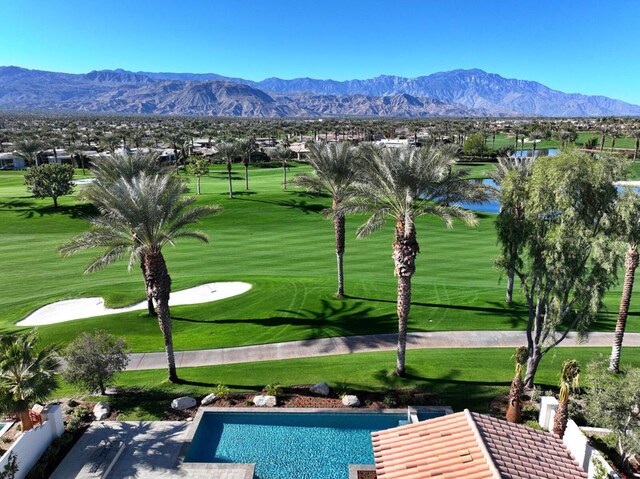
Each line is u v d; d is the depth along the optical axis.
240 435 17.09
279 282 32.50
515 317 27.02
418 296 30.09
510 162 32.62
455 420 14.25
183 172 94.62
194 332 25.81
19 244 44.97
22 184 77.88
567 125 194.62
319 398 19.12
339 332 25.47
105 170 32.72
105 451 16.02
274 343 24.38
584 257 16.42
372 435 14.58
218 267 37.78
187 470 15.10
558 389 19.80
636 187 16.33
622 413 14.62
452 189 21.03
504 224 18.14
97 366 18.36
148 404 18.94
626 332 25.17
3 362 14.89
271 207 60.97
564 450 13.57
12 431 16.73
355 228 53.12
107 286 33.00
